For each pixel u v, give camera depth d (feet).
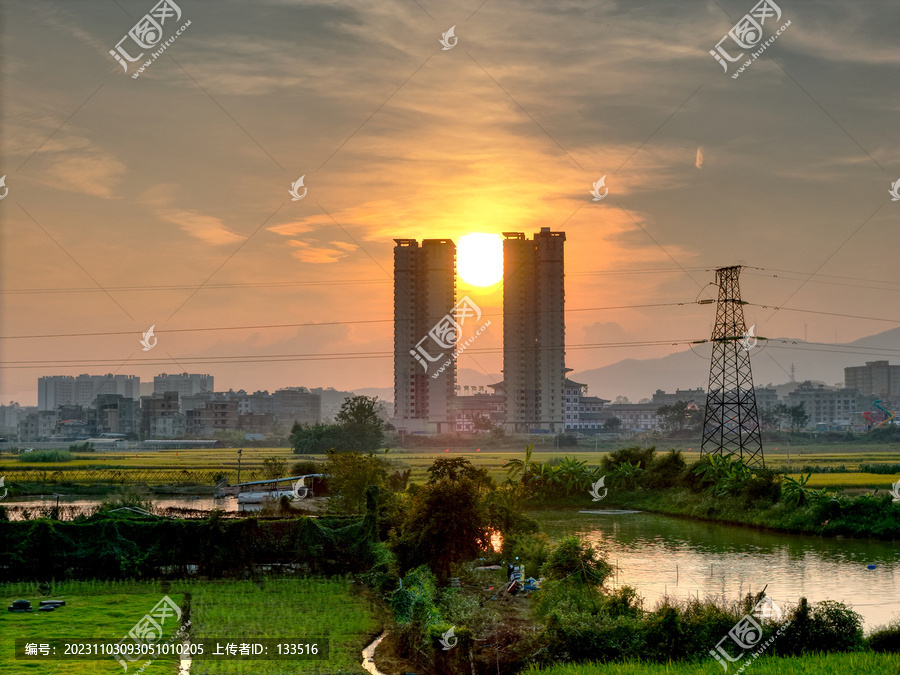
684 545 239.50
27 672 108.78
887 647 116.06
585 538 255.09
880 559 213.25
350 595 159.94
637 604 131.03
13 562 170.40
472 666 114.32
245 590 163.43
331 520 187.11
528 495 364.99
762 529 276.62
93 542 174.81
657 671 104.27
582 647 115.03
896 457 583.99
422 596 134.92
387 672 115.85
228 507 295.07
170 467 460.96
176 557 176.76
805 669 101.45
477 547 164.04
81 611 143.74
